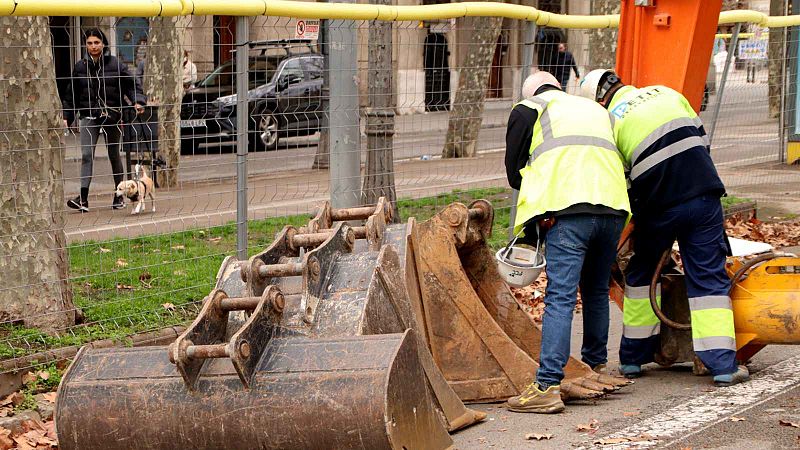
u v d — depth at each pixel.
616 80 7.97
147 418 5.43
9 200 8.21
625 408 7.26
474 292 7.53
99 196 12.31
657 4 9.20
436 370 6.71
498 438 6.67
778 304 7.56
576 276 7.19
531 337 7.99
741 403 7.24
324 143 12.96
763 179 17.25
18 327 8.34
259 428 5.29
